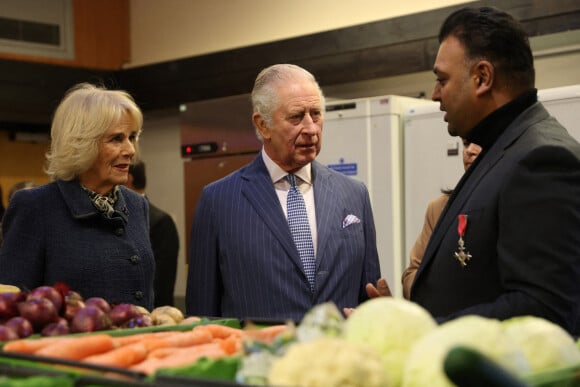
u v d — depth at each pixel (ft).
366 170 14.43
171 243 13.88
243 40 21.48
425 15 16.72
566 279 5.62
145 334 5.86
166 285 13.76
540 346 4.15
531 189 5.82
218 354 5.31
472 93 6.50
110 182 8.36
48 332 5.92
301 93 8.50
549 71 15.81
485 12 6.55
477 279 6.23
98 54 23.84
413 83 18.17
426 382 3.67
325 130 14.99
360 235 8.83
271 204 8.63
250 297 8.45
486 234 6.16
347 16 19.10
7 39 22.12
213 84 21.12
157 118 24.29
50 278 8.05
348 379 3.45
